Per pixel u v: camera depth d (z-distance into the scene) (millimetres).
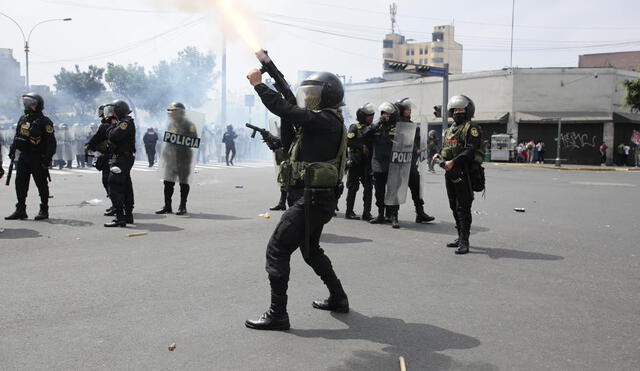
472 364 3242
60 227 7582
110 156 8469
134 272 5211
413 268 5609
